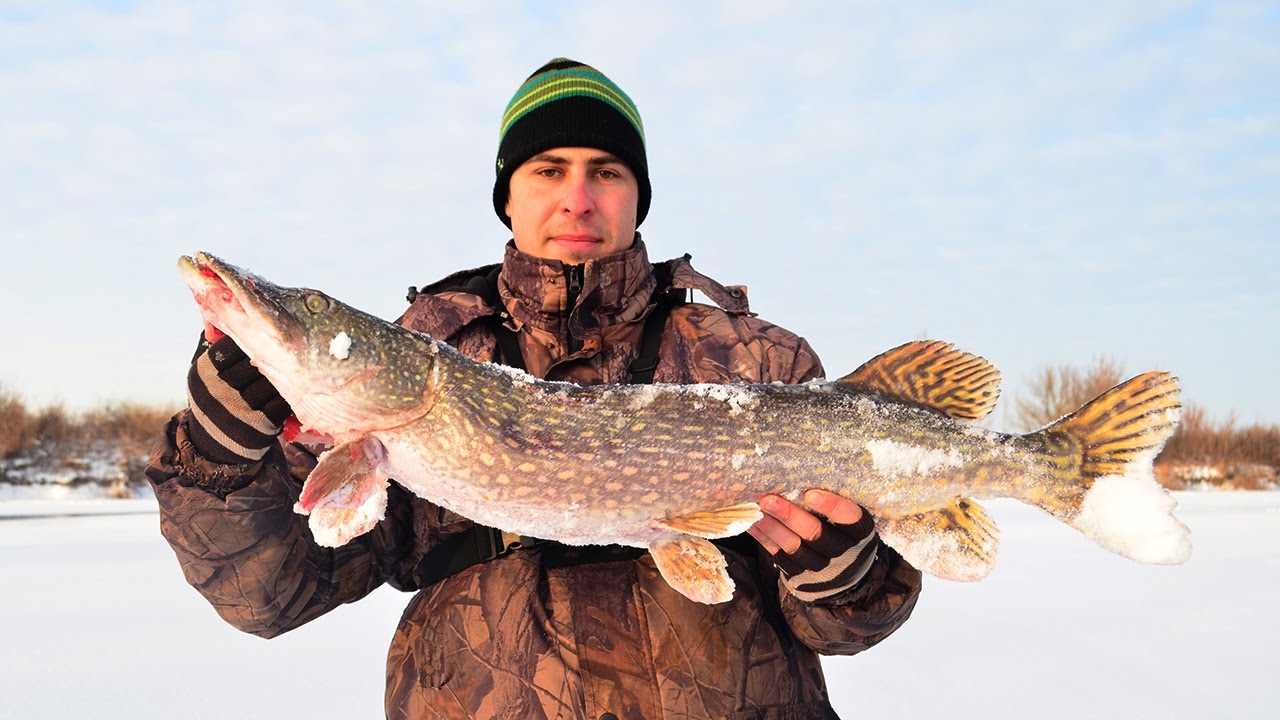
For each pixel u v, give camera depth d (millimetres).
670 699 2002
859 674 4516
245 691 4078
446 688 2062
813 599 2102
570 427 2211
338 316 2143
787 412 2279
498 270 2727
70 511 14328
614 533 2215
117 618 5652
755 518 2068
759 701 2076
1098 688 4258
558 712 1972
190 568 2039
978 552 2307
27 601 6203
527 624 2051
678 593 2115
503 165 2658
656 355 2459
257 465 2014
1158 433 2389
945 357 2408
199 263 2057
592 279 2383
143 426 21094
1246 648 5027
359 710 3828
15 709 3756
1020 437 2395
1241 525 11742
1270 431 24875
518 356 2443
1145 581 7266
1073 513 2389
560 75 2584
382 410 2164
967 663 4715
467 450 2188
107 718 3652
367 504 2113
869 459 2281
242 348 1958
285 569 2115
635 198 2664
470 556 2203
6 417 19500
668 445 2227
